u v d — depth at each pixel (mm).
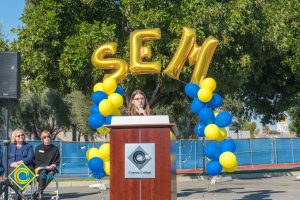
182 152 24156
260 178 18922
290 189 13367
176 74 9047
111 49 9281
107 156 7871
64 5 15742
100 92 8984
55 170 9828
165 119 5680
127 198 5586
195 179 18484
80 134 44188
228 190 13203
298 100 23219
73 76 15344
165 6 15141
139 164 5590
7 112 8617
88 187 15500
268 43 17734
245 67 16734
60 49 15539
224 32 15289
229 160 7973
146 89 16875
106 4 15953
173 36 15023
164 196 5527
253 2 16375
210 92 8547
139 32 8828
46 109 39562
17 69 8422
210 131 8156
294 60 21109
